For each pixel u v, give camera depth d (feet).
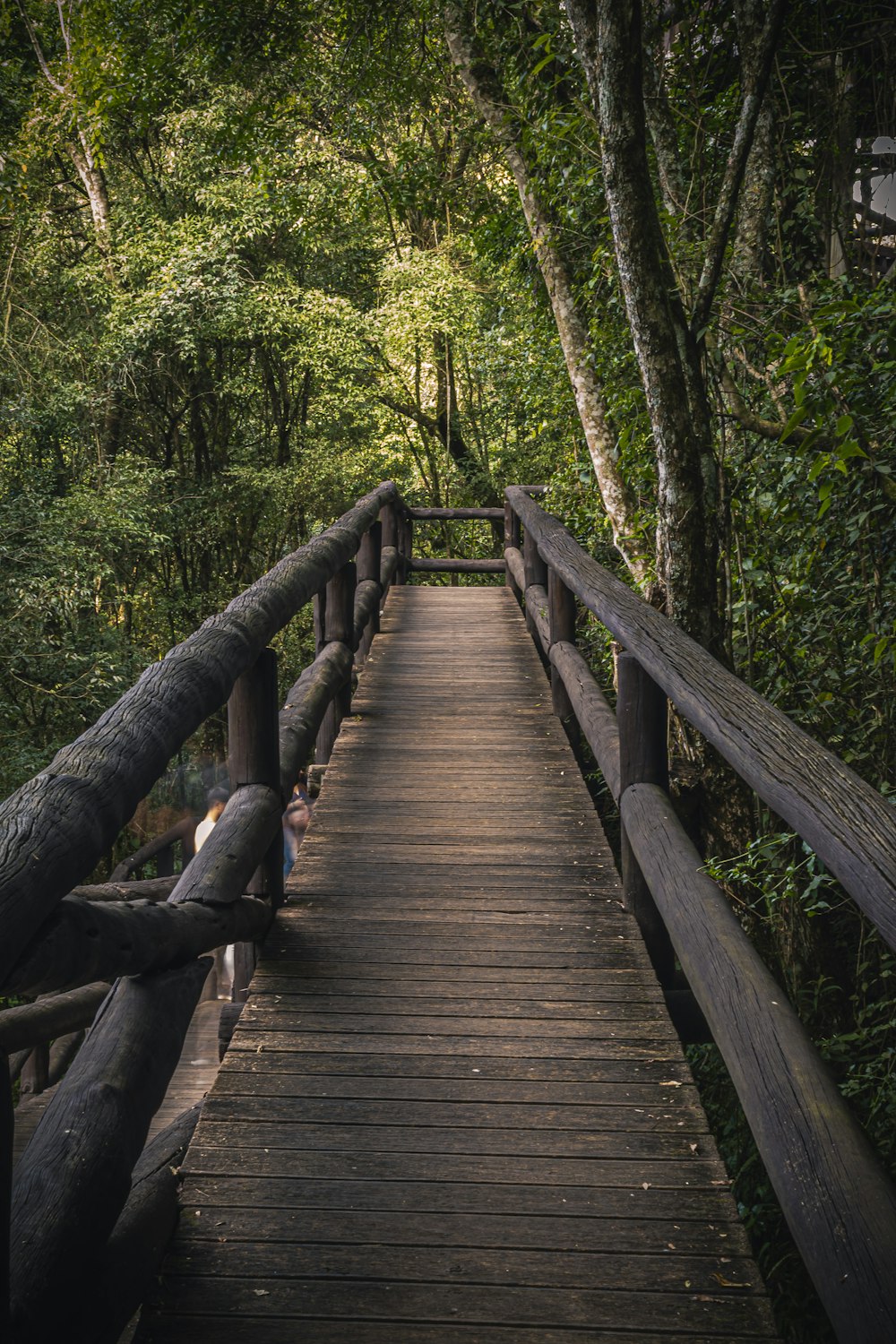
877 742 13.08
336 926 10.93
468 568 36.27
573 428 24.26
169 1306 5.90
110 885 16.16
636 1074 8.33
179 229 46.65
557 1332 5.75
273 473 51.60
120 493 43.96
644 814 10.02
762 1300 5.99
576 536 24.32
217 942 8.27
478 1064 8.46
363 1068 8.39
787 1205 4.91
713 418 15.31
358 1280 6.12
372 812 14.29
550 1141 7.48
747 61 13.05
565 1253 6.36
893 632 11.66
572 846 13.12
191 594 54.49
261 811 10.03
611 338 17.94
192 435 55.67
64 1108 5.51
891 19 16.61
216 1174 7.07
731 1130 12.37
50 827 4.34
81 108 36.40
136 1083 5.87
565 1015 9.22
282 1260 6.27
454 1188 6.95
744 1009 6.31
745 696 7.05
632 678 10.80
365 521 19.48
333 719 17.17
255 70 32.07
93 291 47.21
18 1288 4.41
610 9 12.39
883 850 4.22
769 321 13.79
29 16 41.52
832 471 12.12
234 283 46.26
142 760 5.39
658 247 13.07
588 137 17.26
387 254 53.16
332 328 47.01
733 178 13.07
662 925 10.84
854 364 11.32
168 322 47.37
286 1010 9.28
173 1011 6.72
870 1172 4.69
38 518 40.06
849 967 13.60
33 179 47.29
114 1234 5.79
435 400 57.11
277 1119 7.71
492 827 13.74
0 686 40.98
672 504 13.48
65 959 4.68
